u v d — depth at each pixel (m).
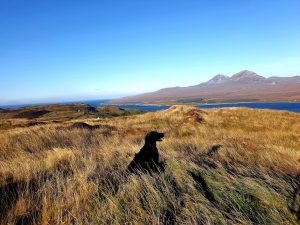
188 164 2.80
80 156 3.62
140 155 2.77
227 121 12.82
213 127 11.56
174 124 12.40
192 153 3.86
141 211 1.90
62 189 2.43
